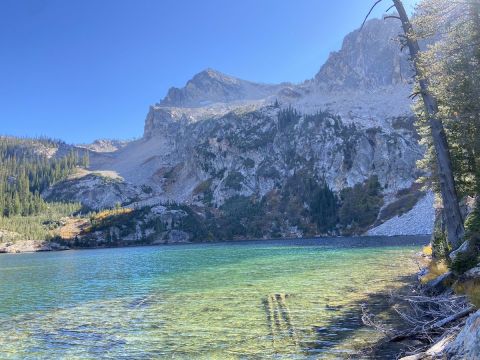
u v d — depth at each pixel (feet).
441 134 84.94
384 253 190.39
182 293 99.30
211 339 56.44
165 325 65.98
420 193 544.62
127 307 84.94
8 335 64.64
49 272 189.67
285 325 61.77
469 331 30.22
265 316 68.80
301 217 632.38
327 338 53.57
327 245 299.79
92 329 66.23
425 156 126.82
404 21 87.97
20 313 84.79
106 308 85.30
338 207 618.03
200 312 74.84
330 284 100.01
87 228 646.33
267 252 254.68
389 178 631.15
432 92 79.15
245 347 51.93
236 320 66.80
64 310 85.71
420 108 122.52
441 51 77.77
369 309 68.74
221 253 270.87
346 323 60.64
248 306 78.18
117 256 308.19
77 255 368.48
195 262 200.13
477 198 91.15
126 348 54.24
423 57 79.56
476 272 59.93
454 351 30.42
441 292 68.49
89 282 136.77
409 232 431.43
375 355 44.57
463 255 68.08
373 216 551.18
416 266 125.29
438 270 86.33
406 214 496.23
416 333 48.01
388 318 61.62
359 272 121.19
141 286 117.91
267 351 49.73
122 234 628.28
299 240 445.78
